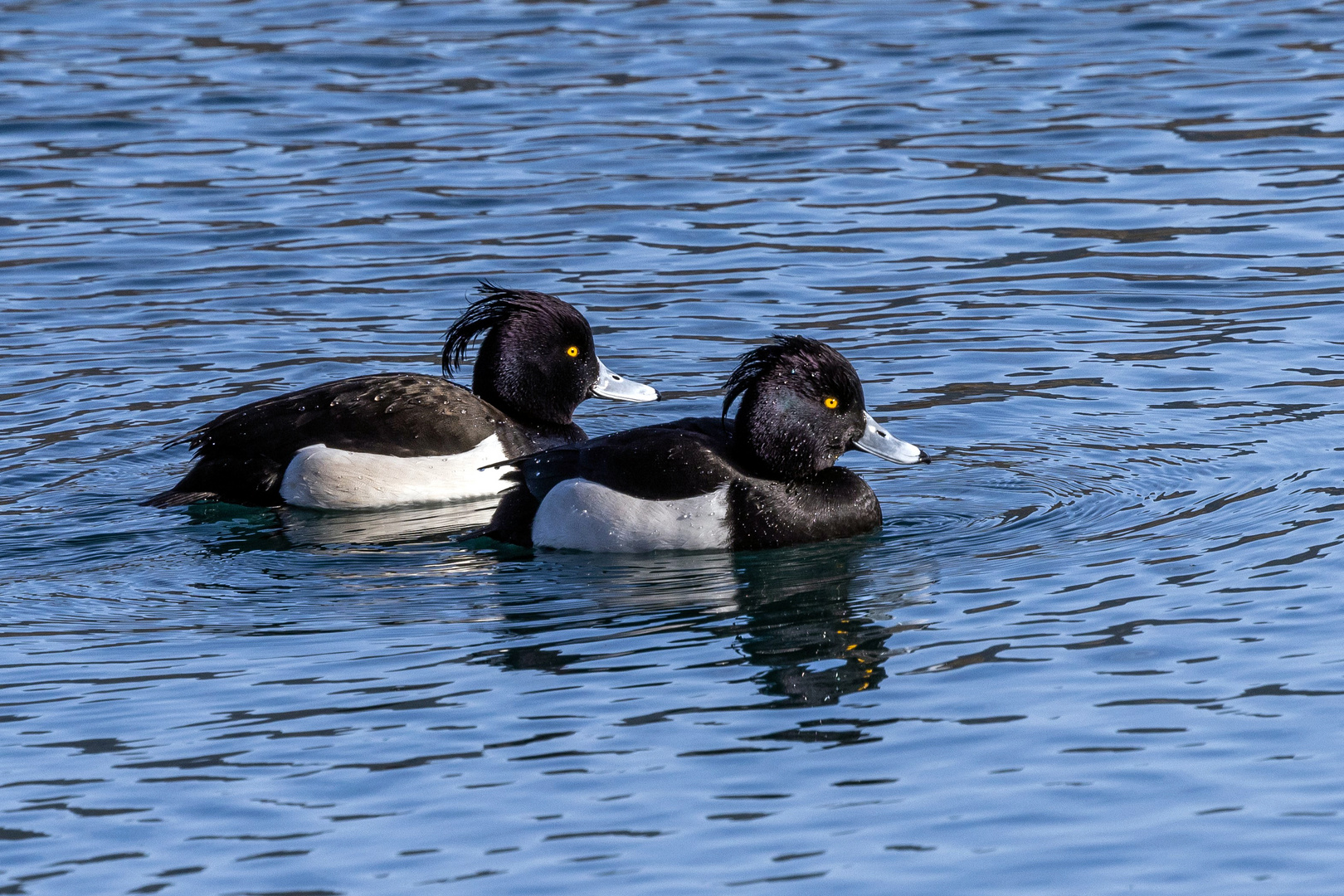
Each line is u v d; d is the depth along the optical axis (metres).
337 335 17.06
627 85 24.45
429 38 26.78
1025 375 15.93
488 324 14.79
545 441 14.48
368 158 21.95
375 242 19.45
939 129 22.53
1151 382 15.64
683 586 11.71
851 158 21.64
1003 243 19.16
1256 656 10.10
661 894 7.78
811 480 12.72
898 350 16.55
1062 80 24.19
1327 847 8.02
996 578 11.68
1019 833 8.22
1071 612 10.95
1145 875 7.86
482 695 9.87
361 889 7.87
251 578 11.98
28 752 9.26
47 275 18.52
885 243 19.20
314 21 27.84
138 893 7.88
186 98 24.09
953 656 10.31
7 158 21.84
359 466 13.48
